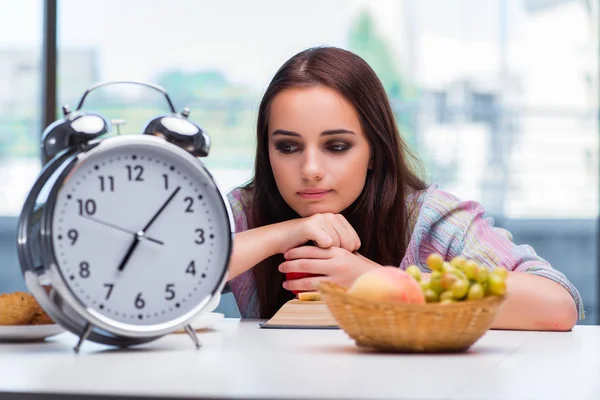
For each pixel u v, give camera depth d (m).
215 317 1.60
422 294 1.29
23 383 0.96
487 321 1.28
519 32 6.72
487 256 2.19
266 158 2.29
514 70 6.74
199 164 1.32
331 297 1.28
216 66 6.84
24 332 1.40
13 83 5.55
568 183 6.66
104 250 1.26
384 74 6.90
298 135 2.09
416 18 6.89
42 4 3.55
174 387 0.93
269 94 2.16
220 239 1.33
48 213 1.23
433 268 1.32
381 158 2.23
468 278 1.32
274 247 2.00
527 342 1.48
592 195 6.62
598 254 6.69
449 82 6.81
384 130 2.20
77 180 1.25
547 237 6.66
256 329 1.63
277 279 2.28
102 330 1.26
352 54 2.18
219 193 1.33
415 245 2.29
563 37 6.68
